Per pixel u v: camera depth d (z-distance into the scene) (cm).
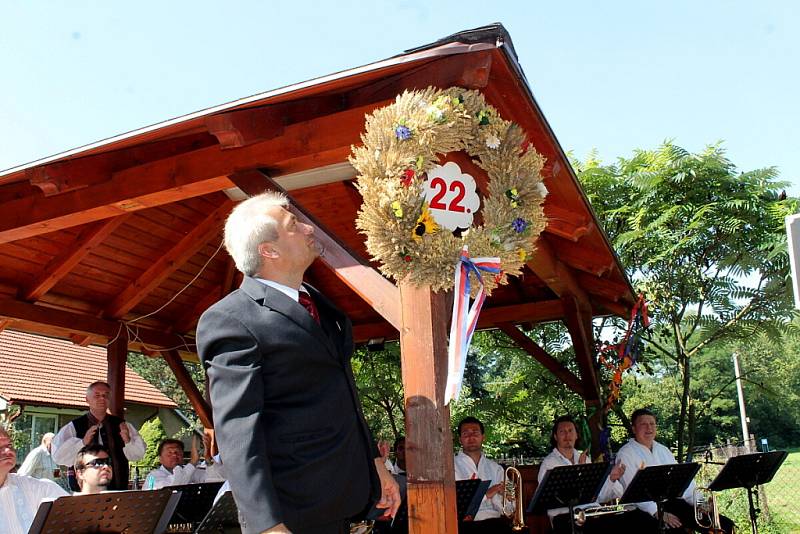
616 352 869
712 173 950
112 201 480
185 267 859
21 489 421
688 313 1007
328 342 230
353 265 395
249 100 391
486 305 930
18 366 1591
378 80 410
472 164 377
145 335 887
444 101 350
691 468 593
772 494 1275
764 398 2594
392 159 336
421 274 331
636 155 1030
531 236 364
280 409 217
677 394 1059
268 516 192
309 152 425
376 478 241
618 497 659
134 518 384
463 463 664
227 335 213
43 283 725
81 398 1600
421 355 347
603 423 812
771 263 913
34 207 506
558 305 884
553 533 628
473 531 621
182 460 806
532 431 1157
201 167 457
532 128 427
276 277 237
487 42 362
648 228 920
